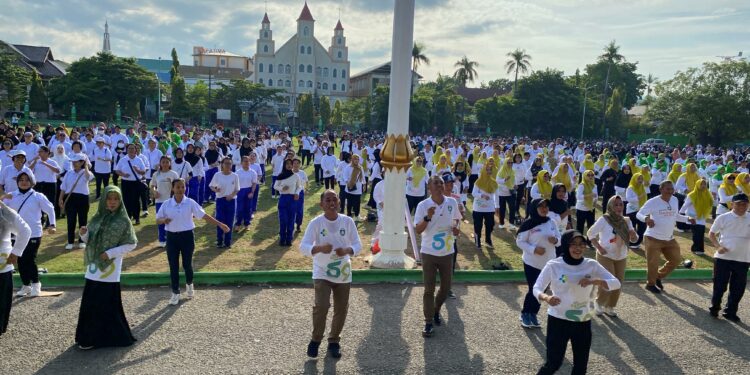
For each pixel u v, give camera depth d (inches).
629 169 529.3
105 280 223.9
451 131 2672.2
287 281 323.0
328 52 4379.9
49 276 304.0
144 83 2496.3
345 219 226.4
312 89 4131.4
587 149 1441.9
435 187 251.8
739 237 281.3
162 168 412.5
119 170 465.7
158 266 345.1
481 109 2645.2
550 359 189.5
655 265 328.8
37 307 270.8
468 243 454.3
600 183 757.9
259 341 238.5
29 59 3056.1
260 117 3221.0
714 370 226.4
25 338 233.9
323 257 222.7
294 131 2672.2
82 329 223.5
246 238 444.5
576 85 2915.8
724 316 289.9
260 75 4060.0
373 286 326.0
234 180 407.8
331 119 3041.3
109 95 2413.9
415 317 275.6
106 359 216.7
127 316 263.3
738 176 426.3
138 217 480.1
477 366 221.8
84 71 2402.8
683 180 528.4
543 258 256.5
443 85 3474.4
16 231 234.8
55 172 442.6
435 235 252.4
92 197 609.9
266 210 587.8
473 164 761.0
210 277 315.3
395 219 360.8
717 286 288.0
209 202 629.9
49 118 2331.4
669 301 316.5
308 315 272.1
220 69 4795.8
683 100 2274.9
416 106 2603.3
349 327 259.0
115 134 753.0
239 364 215.9
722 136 2284.7
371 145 946.7
